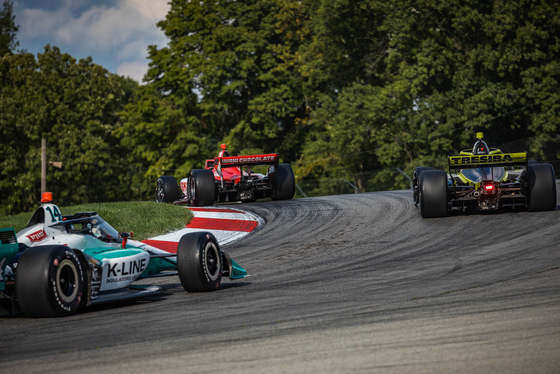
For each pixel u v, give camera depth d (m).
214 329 9.09
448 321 8.80
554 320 8.52
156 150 83.50
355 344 7.78
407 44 69.69
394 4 69.44
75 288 10.75
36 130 82.62
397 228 21.48
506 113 64.31
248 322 9.45
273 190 33.22
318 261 16.69
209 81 78.75
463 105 65.50
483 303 9.97
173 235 24.11
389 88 67.69
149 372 7.02
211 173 31.39
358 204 29.19
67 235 12.00
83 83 88.44
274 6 82.38
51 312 10.31
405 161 69.94
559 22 63.22
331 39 77.62
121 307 11.54
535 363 6.68
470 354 7.13
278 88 78.88
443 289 11.51
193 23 80.69
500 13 64.75
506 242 17.12
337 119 72.69
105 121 94.81
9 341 9.02
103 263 11.54
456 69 67.88
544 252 15.19
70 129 84.62
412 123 66.94
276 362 7.16
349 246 18.94
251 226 25.34
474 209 22.14
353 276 13.88
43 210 12.03
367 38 79.75
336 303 10.68
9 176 82.25
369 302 10.61
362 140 68.88
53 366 7.48
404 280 12.86
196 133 81.38
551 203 21.41
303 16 84.62
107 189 89.88
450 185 22.64
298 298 11.41
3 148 82.19
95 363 7.51
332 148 73.19
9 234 10.71
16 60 88.62
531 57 64.12
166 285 14.33
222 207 31.98
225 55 76.75
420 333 8.18
